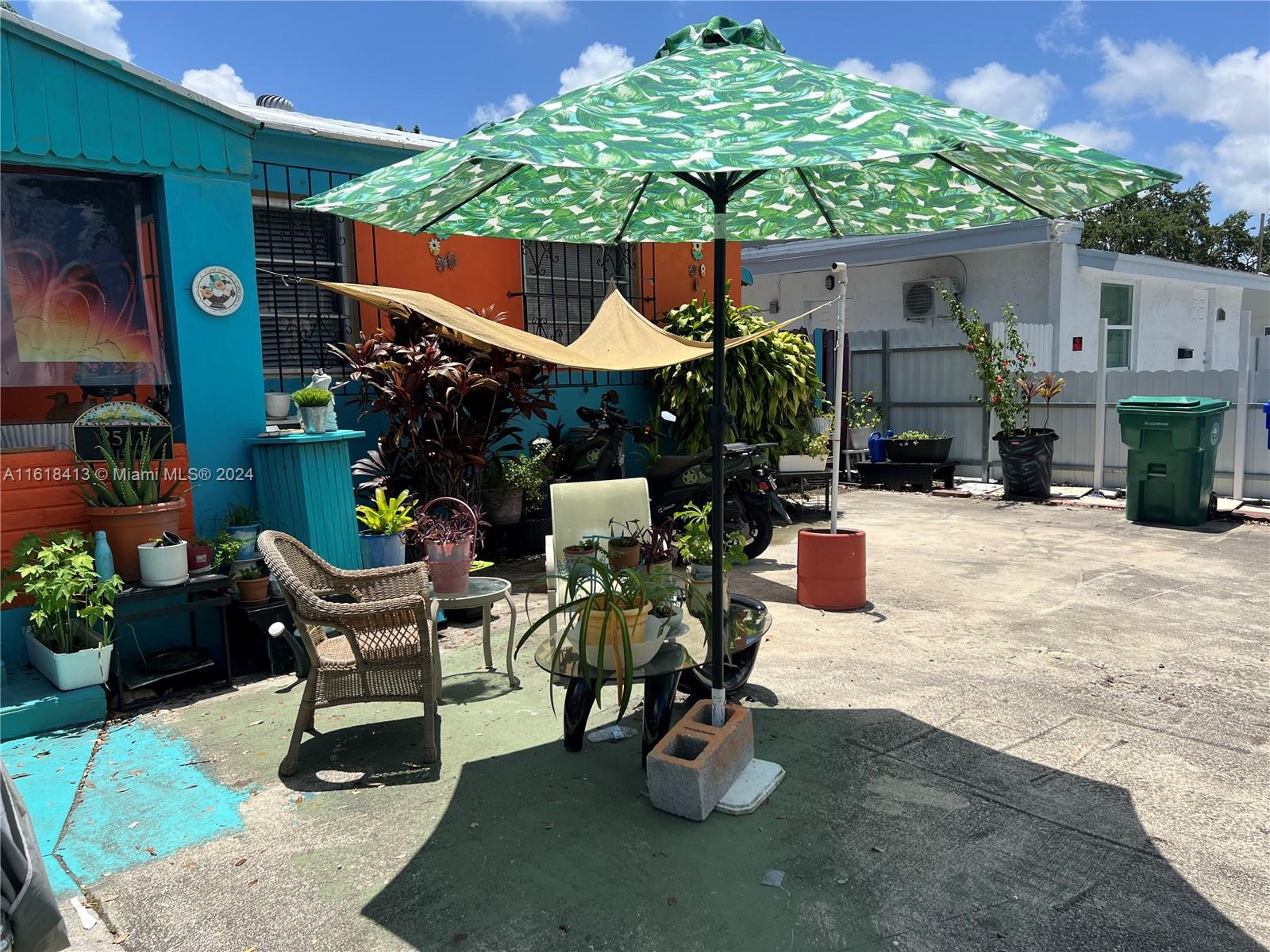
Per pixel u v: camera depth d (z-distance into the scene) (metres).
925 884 2.49
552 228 4.43
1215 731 3.50
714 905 2.42
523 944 2.28
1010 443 9.42
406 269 6.93
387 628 3.35
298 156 6.20
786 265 14.99
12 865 1.78
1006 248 12.82
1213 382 8.90
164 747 3.54
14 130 3.89
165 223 4.42
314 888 2.55
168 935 2.35
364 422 6.51
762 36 3.14
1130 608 5.27
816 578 5.32
